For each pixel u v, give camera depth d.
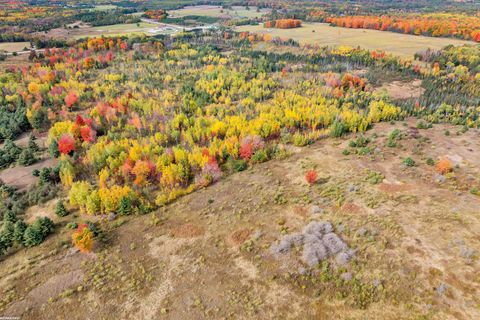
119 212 76.81
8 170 102.31
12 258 65.69
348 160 88.88
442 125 111.81
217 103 153.12
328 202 69.19
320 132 113.38
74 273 59.53
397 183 74.00
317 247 55.66
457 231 53.94
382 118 120.88
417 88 168.12
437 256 49.97
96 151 100.62
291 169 89.44
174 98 152.25
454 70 180.75
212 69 188.75
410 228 56.56
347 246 55.28
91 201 76.75
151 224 71.81
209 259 58.62
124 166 91.50
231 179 88.88
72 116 134.75
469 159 83.69
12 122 125.88
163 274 56.81
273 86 168.00
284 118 122.12
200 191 84.75
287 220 65.94
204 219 71.12
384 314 43.91
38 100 139.50
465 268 47.16
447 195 65.94
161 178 88.19
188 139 111.75
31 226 70.25
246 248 59.28
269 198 75.00
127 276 57.22
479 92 157.75
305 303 47.66
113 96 149.25
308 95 154.38
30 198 86.19
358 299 46.59
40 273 60.31
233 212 71.56
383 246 53.56
